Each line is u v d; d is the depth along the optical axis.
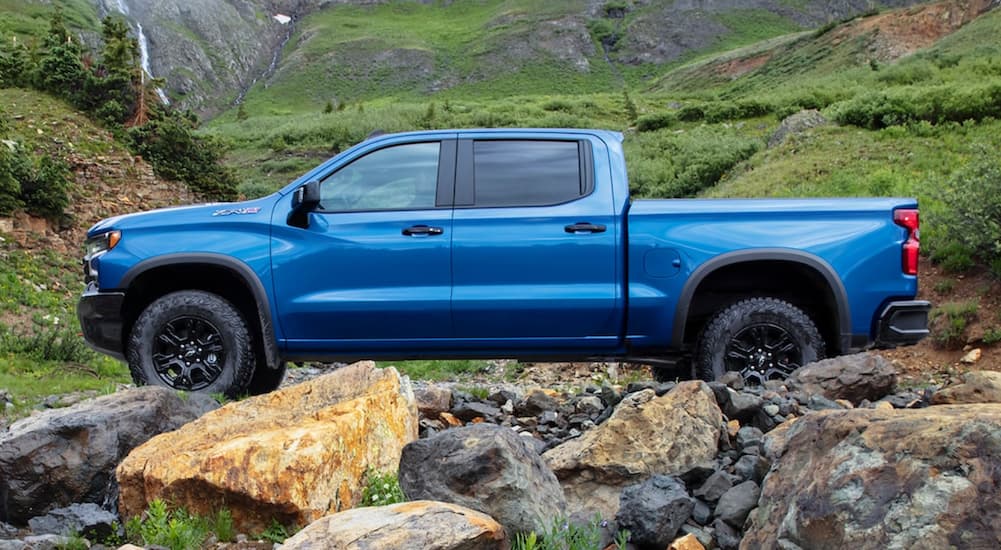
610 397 5.57
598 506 4.14
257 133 79.31
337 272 5.81
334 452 3.79
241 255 5.88
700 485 4.22
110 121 28.50
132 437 4.33
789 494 3.22
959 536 2.65
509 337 5.80
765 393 5.06
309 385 4.60
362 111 92.19
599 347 5.84
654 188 36.41
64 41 30.22
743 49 173.62
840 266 5.75
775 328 5.78
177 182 28.48
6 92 28.39
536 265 5.71
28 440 4.05
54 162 24.42
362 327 5.82
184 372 5.93
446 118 81.56
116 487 4.03
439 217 5.76
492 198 5.81
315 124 79.44
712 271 5.73
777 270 6.11
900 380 10.59
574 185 5.82
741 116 57.03
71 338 13.61
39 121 26.95
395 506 3.25
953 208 13.56
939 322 11.60
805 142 30.17
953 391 5.01
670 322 5.72
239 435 4.01
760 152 33.56
